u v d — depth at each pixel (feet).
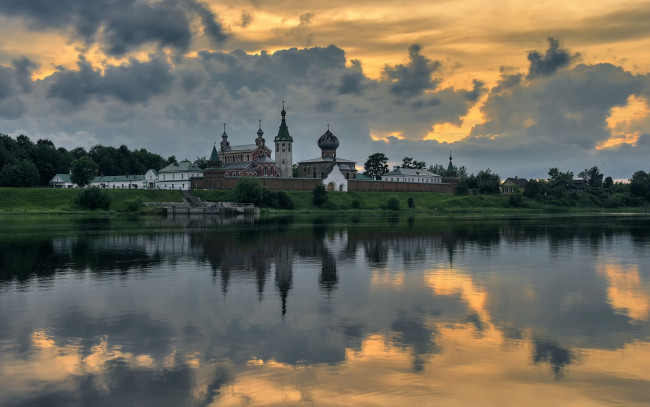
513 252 202.59
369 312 110.73
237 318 106.42
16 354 87.15
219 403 70.64
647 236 268.41
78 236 260.01
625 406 70.03
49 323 103.65
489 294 127.44
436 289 132.77
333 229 312.09
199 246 219.00
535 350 88.69
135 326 101.40
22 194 517.55
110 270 160.25
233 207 535.60
